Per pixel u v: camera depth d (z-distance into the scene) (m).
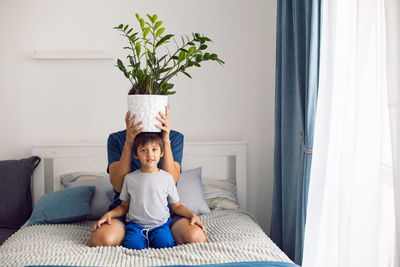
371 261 1.46
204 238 1.85
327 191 1.89
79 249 1.72
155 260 1.58
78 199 2.42
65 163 2.99
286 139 2.41
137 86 1.80
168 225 1.92
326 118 1.89
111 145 2.11
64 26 3.04
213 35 3.11
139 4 3.05
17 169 2.88
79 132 3.10
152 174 1.87
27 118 3.07
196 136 3.13
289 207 2.41
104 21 3.04
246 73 3.14
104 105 3.09
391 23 1.30
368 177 1.49
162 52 3.07
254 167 3.19
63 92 3.07
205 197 2.66
